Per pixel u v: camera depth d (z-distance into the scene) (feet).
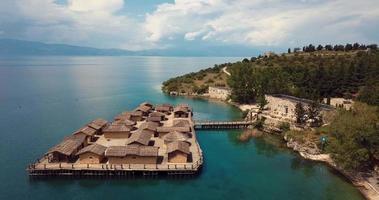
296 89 472.85
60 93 645.10
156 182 243.60
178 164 256.32
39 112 463.01
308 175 257.14
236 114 475.31
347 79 471.21
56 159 258.16
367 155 233.55
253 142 344.69
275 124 378.32
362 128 243.60
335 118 287.89
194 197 221.25
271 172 263.90
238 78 573.33
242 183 242.99
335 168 268.21
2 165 266.16
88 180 244.01
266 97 451.12
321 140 296.30
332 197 220.02
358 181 238.07
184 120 380.78
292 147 322.14
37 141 327.67
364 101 376.07
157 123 357.00
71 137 291.38
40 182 239.50
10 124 393.50
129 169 246.68
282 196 222.89
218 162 285.23
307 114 361.30
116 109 496.23
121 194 224.94
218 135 372.17
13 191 224.94
